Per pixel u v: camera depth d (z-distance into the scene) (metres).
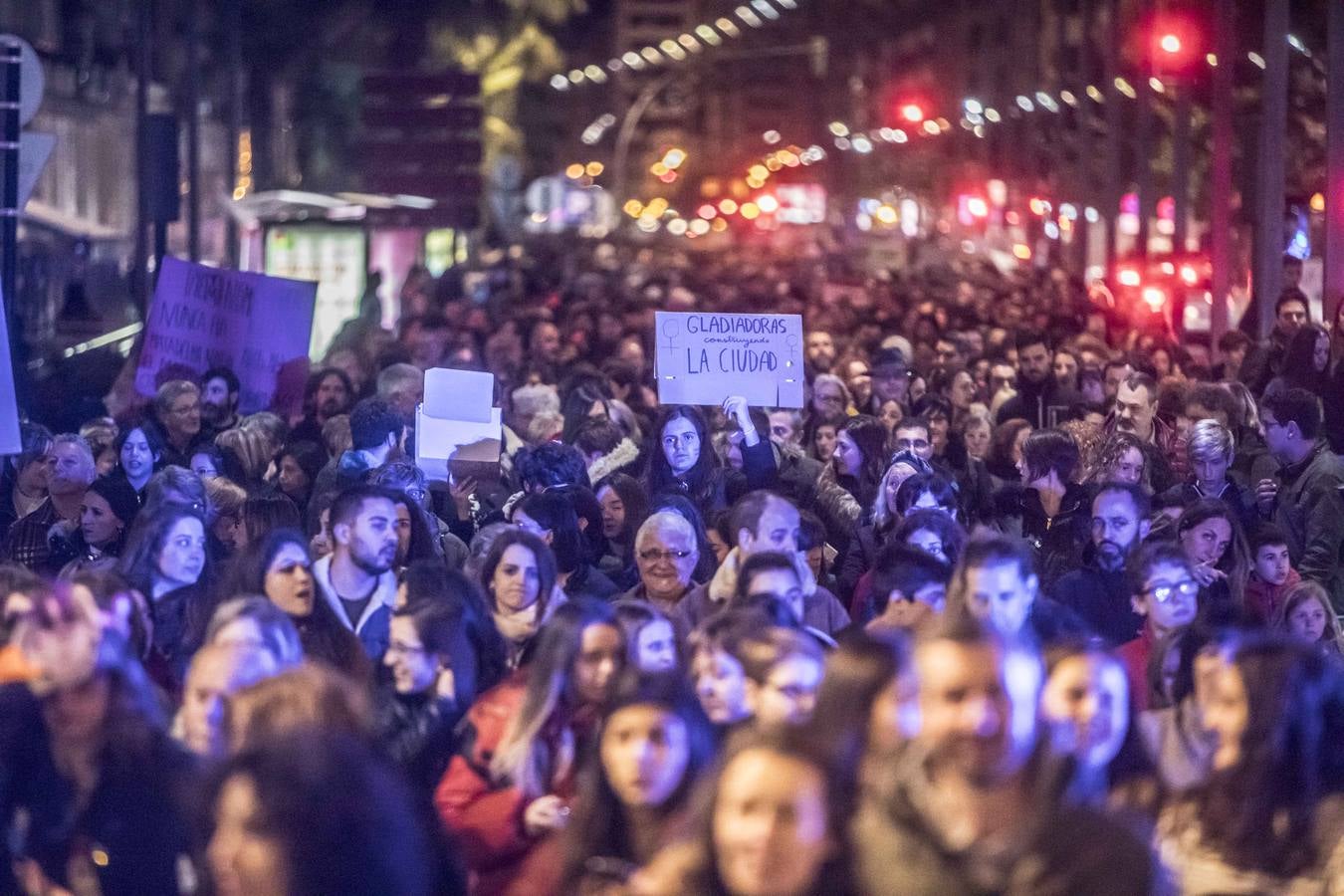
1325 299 35.03
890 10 126.19
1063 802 7.49
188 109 48.59
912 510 14.55
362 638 13.21
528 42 116.69
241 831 7.08
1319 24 50.34
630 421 22.08
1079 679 8.92
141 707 8.89
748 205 197.12
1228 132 44.59
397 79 54.31
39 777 8.91
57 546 17.56
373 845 7.10
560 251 95.69
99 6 69.94
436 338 32.19
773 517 13.51
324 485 17.84
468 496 18.97
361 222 50.66
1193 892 8.74
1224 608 10.69
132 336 44.28
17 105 22.67
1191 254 49.91
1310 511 17.78
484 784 10.36
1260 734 8.74
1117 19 61.75
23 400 24.83
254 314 25.98
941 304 50.22
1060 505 17.11
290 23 84.12
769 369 21.83
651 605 11.03
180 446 21.61
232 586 12.25
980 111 98.62
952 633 7.72
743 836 7.30
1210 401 20.45
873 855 7.49
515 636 12.30
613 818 8.81
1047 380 28.89
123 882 8.67
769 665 9.24
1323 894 8.65
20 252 55.34
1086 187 69.12
